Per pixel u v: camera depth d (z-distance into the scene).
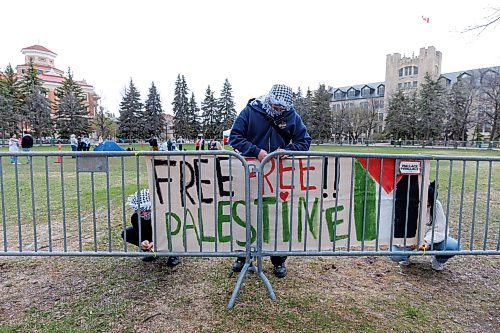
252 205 2.91
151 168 2.88
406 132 56.56
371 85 85.50
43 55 78.94
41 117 50.91
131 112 60.97
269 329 2.30
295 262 3.56
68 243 4.15
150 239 3.43
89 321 2.39
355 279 3.14
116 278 3.12
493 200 6.69
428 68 73.81
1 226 4.91
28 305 2.62
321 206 2.93
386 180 2.97
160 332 2.26
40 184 8.78
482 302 2.72
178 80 70.44
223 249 2.94
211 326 2.34
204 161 2.87
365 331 2.29
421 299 2.75
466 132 53.59
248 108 3.22
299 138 3.24
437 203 3.30
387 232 3.01
